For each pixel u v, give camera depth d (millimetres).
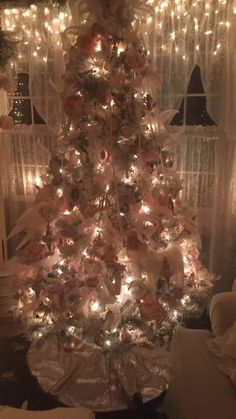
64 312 1631
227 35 2123
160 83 1702
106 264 1561
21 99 2598
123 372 1775
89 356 1857
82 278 1656
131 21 1552
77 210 1666
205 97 2314
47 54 2391
